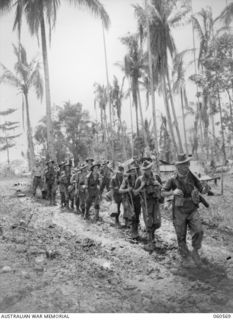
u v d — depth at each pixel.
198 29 21.94
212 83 12.15
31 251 5.75
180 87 34.47
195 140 37.12
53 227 8.32
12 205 11.09
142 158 7.66
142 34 22.52
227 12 15.20
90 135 37.69
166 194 5.96
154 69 23.34
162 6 21.89
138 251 6.62
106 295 4.44
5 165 41.78
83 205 10.40
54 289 4.41
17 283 4.42
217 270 5.51
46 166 13.30
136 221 7.67
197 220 5.67
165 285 4.97
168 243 7.10
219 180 19.02
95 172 9.70
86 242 7.05
